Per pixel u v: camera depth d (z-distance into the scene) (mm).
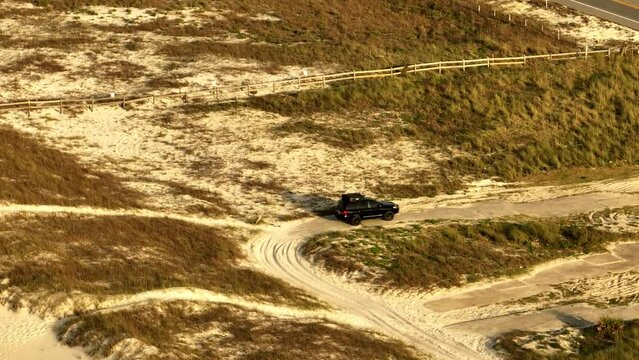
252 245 166750
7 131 195375
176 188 184500
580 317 148000
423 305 149875
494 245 172750
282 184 191750
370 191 192750
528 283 160500
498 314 148250
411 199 192375
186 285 136375
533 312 149500
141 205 173375
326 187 192250
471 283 158750
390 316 144750
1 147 183875
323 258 161625
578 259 171000
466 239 173250
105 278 135125
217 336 123500
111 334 117812
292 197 187250
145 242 153875
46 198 165125
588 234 178875
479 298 153625
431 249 168125
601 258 171750
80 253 143625
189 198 180875
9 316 123188
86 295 127688
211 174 192875
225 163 197250
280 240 169375
